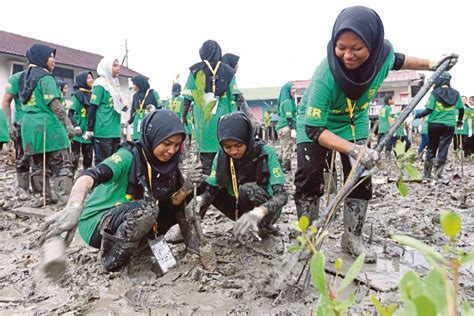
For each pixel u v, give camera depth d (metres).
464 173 8.90
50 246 2.12
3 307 2.58
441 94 7.33
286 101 8.97
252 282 2.87
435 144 7.70
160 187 3.10
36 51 5.32
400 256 3.38
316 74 2.96
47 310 2.51
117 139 6.74
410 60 3.22
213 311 2.51
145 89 8.27
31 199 5.79
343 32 2.60
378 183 6.92
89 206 3.16
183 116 5.43
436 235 3.99
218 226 4.38
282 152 9.17
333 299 0.88
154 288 2.82
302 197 3.43
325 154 3.29
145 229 2.91
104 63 6.59
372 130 2.62
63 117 5.20
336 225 4.28
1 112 6.35
